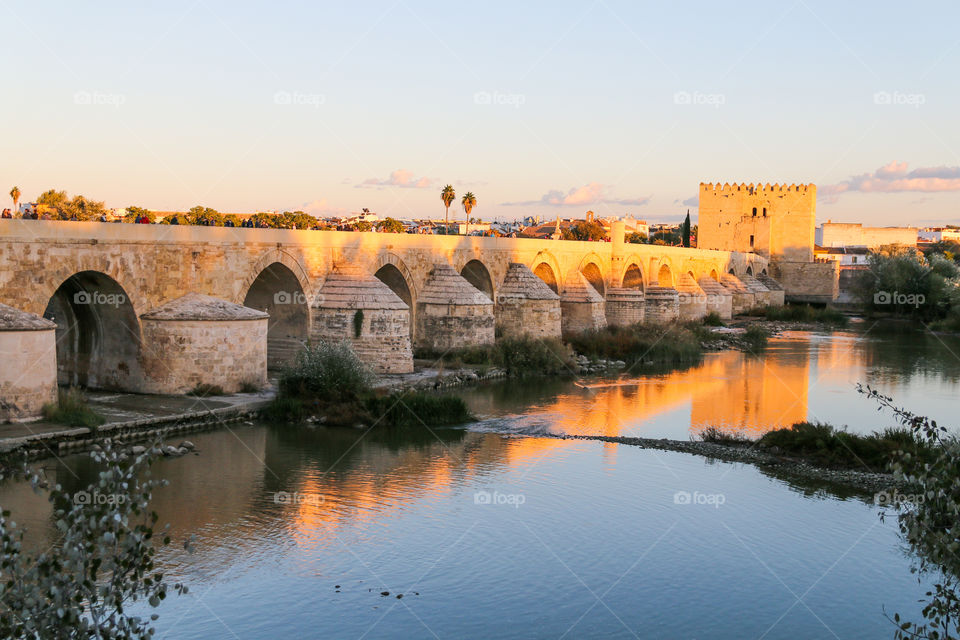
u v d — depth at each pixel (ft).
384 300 150.61
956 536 40.60
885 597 65.05
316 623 58.59
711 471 96.53
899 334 278.46
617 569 69.00
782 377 172.24
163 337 117.39
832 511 83.56
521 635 57.77
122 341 120.16
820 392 153.17
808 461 100.78
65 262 106.22
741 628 59.57
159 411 106.01
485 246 201.77
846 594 65.36
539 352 175.01
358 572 66.90
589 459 100.53
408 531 75.66
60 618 33.68
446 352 176.55
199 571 65.57
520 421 121.29
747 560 71.26
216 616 59.06
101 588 35.50
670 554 72.23
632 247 276.62
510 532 76.13
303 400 117.50
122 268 114.21
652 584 66.44
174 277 122.21
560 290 233.96
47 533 67.51
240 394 121.08
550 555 71.31
